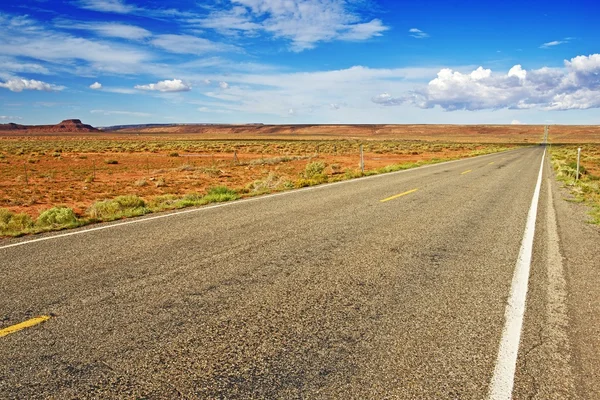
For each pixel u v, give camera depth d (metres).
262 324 3.41
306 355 2.92
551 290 4.29
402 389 2.55
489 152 51.03
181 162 36.88
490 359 2.91
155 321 3.44
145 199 15.39
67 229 7.36
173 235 6.64
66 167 31.33
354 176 18.62
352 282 4.44
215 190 13.10
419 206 9.64
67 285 4.27
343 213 8.66
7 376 2.64
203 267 4.91
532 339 3.22
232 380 2.62
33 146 68.19
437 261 5.26
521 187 14.02
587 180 18.59
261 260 5.21
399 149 61.91
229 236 6.55
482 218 8.23
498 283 4.47
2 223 8.18
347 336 3.21
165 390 2.52
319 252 5.61
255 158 42.22
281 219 8.00
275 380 2.62
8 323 3.37
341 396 2.47
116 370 2.72
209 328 3.32
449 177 17.38
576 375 2.73
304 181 15.34
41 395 2.46
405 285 4.36
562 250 5.93
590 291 4.29
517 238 6.59
